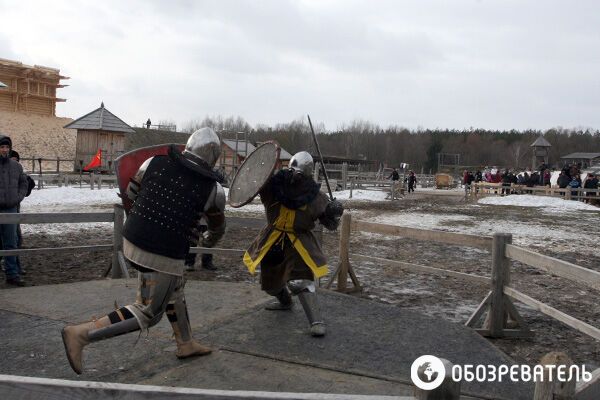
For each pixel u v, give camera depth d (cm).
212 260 863
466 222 1791
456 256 1055
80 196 2309
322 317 523
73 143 5000
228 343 454
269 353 434
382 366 418
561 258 1093
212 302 579
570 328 598
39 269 835
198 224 393
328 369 409
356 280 720
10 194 703
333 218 484
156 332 480
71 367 376
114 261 706
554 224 1784
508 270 556
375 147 10612
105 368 402
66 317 522
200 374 393
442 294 734
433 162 10900
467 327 530
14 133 4738
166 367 404
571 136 12475
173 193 371
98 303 570
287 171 482
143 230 365
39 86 5175
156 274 368
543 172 3428
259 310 552
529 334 561
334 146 10681
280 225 480
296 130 8675
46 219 672
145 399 203
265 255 495
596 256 1130
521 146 10681
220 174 400
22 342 453
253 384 379
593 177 3045
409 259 1009
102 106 4091
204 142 389
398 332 501
